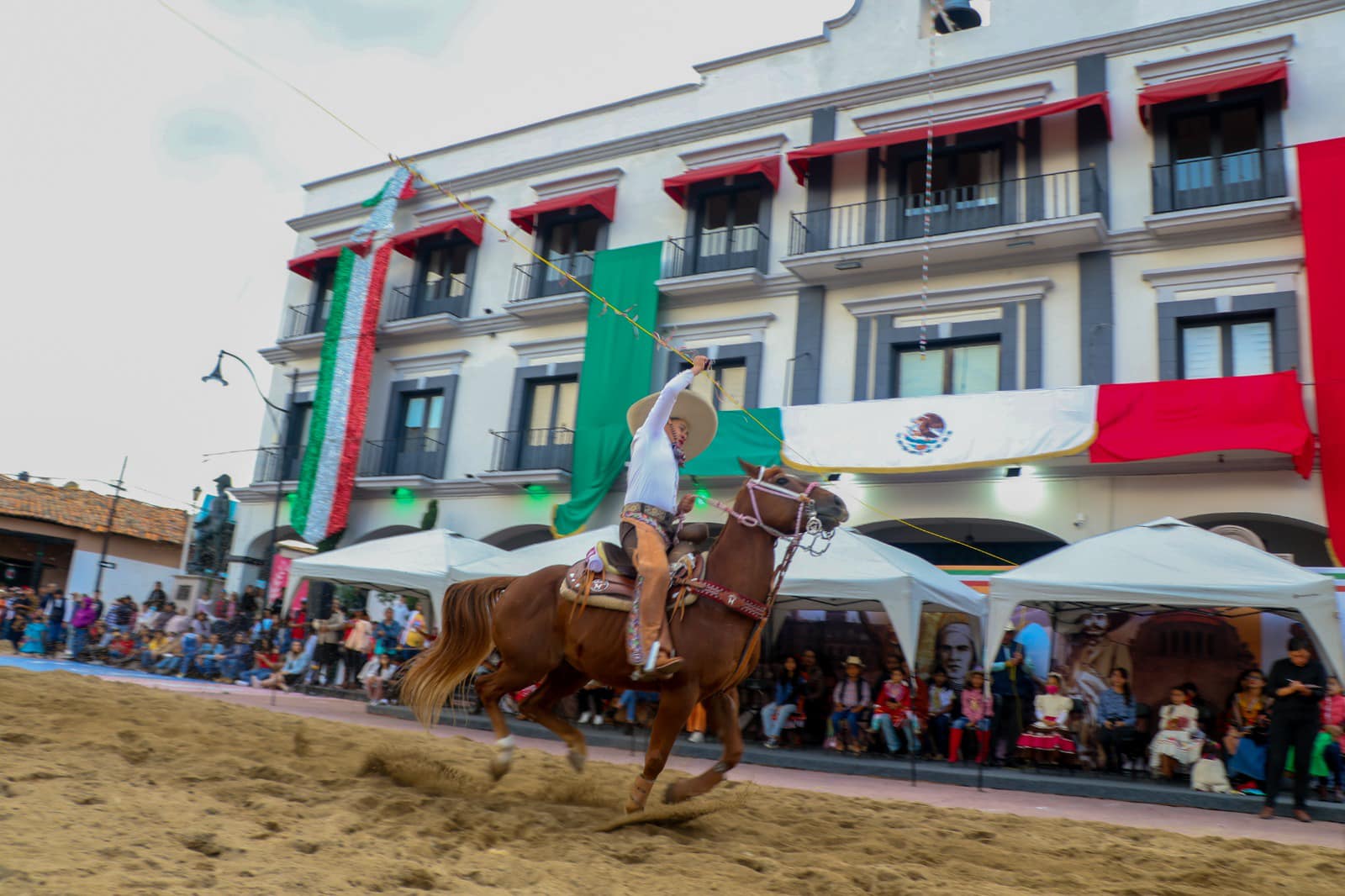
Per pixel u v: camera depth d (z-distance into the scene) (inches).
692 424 248.8
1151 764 419.8
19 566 1285.7
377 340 909.2
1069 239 613.6
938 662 546.9
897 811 286.8
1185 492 564.7
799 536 222.7
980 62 681.0
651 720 522.6
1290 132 580.4
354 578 552.4
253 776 236.4
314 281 972.6
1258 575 386.0
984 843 235.8
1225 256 585.3
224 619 815.7
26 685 341.7
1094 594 401.4
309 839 167.2
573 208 829.8
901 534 696.4
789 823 245.6
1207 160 598.5
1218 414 528.4
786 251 732.0
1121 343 602.5
